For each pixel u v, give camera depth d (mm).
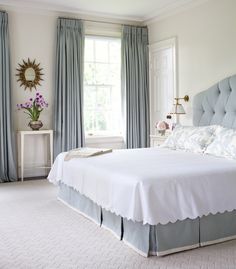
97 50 6488
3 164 5598
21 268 2557
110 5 5754
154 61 6438
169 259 2686
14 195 4781
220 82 4711
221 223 3039
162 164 3348
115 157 3928
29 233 3285
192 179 2916
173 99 5934
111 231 3270
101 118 6598
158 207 2709
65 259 2709
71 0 5484
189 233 2865
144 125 6598
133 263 2625
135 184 2773
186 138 4430
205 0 5109
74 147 6070
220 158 3721
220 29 4879
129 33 6445
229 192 3051
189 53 5508
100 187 3287
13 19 5668
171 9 5773
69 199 4199
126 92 6434
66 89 6000
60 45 5922
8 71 5543
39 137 6008
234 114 4453
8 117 5570
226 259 2672
